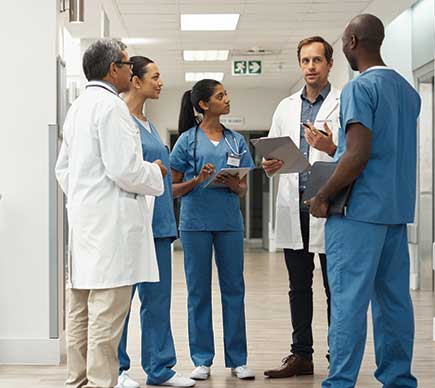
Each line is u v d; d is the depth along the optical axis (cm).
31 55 488
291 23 979
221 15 939
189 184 432
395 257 344
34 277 485
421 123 888
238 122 1570
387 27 934
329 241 337
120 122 321
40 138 486
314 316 686
